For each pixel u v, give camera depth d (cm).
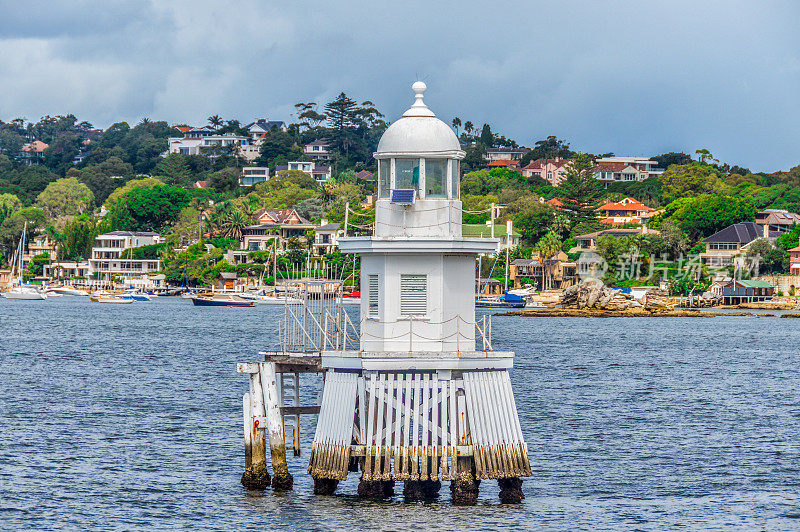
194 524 7156
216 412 12344
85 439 10412
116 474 8756
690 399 14112
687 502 7994
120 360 19438
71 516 7444
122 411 12381
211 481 8444
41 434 10656
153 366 18200
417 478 6481
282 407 7750
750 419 12244
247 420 7900
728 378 17112
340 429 6662
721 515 7612
